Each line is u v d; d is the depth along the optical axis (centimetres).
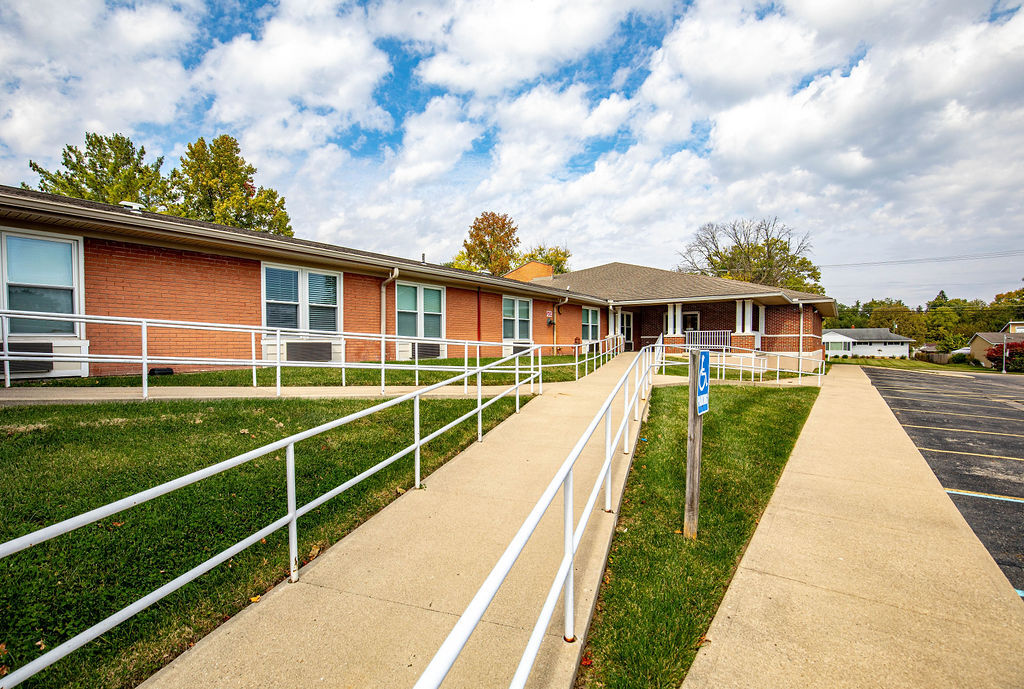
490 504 391
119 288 771
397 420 589
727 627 272
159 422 487
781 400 1018
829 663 243
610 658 238
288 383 802
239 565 296
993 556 370
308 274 1028
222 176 3397
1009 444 739
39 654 219
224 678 207
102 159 3122
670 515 409
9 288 677
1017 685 229
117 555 288
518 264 4678
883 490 497
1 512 309
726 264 4784
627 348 2561
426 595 270
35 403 513
